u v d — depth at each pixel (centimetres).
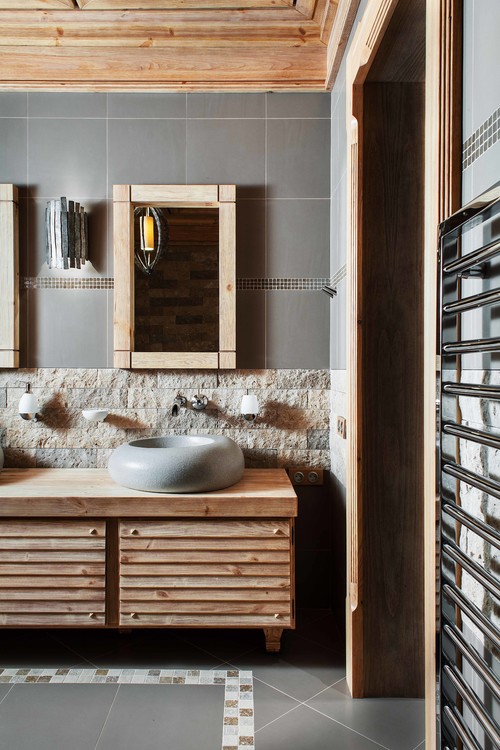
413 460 192
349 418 198
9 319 254
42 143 259
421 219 191
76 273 259
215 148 260
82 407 260
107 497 207
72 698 187
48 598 210
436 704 100
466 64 97
